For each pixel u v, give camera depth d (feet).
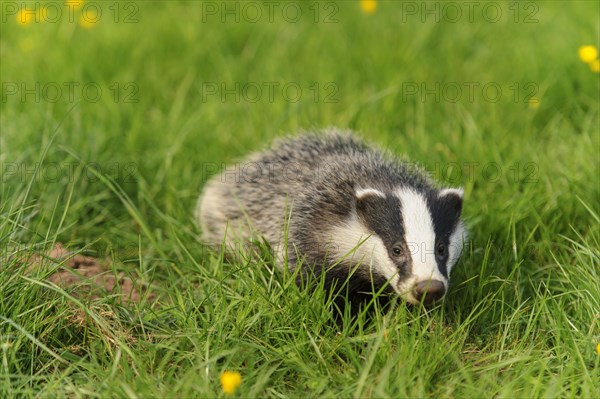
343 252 34.94
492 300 34.24
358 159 39.09
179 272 35.65
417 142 45.62
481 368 30.07
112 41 57.67
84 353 31.55
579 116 49.06
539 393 28.30
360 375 28.99
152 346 30.58
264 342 31.24
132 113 51.01
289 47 58.95
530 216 39.73
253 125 49.88
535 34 58.70
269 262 34.96
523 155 45.47
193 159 46.91
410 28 60.64
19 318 30.94
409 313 32.96
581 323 32.73
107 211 42.09
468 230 38.34
